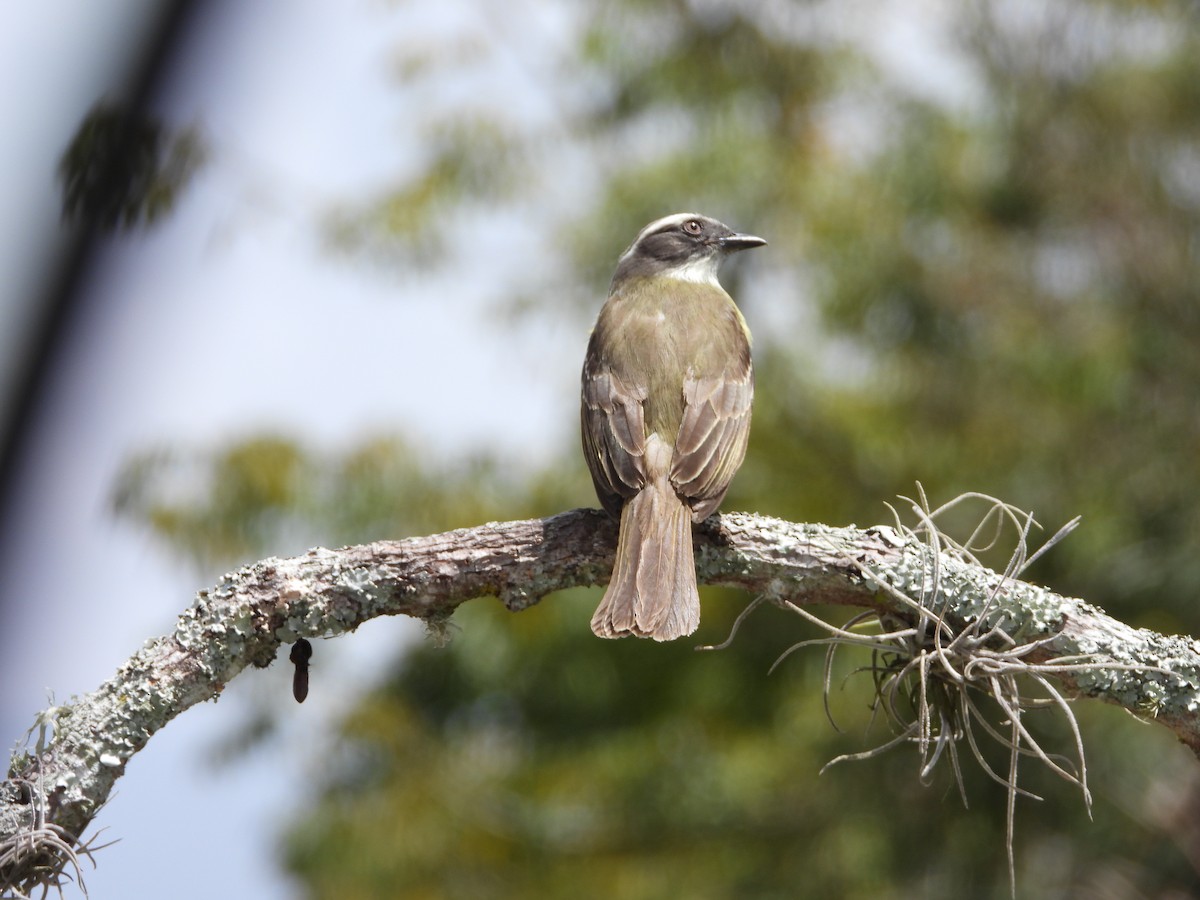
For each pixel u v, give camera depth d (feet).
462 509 50.06
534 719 54.34
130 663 18.33
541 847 52.06
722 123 50.34
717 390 24.36
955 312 49.26
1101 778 42.52
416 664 54.65
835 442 49.26
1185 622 45.27
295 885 51.29
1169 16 49.98
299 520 49.44
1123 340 48.06
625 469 23.31
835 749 46.09
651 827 51.34
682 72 51.49
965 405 49.39
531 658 52.54
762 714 50.24
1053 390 48.24
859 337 49.80
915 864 44.86
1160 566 45.83
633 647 51.44
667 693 52.19
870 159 51.24
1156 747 42.45
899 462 48.65
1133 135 49.67
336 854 50.49
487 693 54.34
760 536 20.18
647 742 51.85
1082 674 18.71
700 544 20.48
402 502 50.14
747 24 51.44
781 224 49.37
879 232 48.65
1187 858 42.27
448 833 51.57
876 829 45.21
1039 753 17.49
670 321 25.53
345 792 51.78
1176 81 49.55
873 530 19.90
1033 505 47.52
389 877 50.88
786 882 47.39
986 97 50.65
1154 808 42.63
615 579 20.52
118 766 17.81
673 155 50.60
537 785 52.44
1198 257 49.70
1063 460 48.03
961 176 50.29
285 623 18.85
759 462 49.03
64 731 17.72
